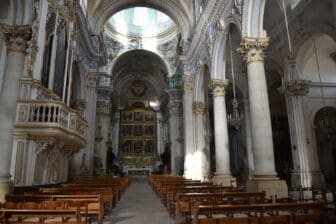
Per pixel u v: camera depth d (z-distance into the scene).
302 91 14.63
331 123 17.25
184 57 23.05
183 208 6.21
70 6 14.70
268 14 14.37
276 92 21.86
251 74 9.85
